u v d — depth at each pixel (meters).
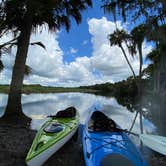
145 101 22.70
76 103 23.03
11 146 5.69
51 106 18.48
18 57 9.45
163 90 22.38
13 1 8.53
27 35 9.53
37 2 8.45
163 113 13.75
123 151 4.38
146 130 8.66
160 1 10.05
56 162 4.95
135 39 19.84
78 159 5.13
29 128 8.10
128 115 12.98
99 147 4.51
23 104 19.31
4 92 36.81
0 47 9.38
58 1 9.20
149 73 27.44
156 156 5.41
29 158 4.29
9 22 9.40
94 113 7.14
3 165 4.48
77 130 7.05
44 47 10.31
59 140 5.34
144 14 11.02
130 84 36.09
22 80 9.58
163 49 18.73
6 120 8.91
